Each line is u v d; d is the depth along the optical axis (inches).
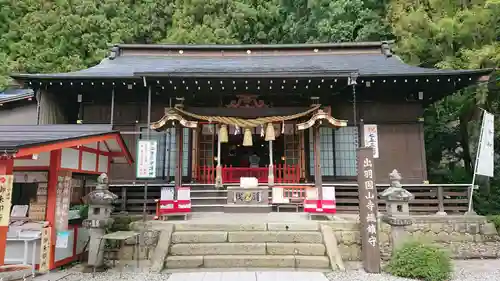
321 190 340.8
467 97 508.7
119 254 260.1
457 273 243.3
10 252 224.7
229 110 389.4
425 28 516.7
